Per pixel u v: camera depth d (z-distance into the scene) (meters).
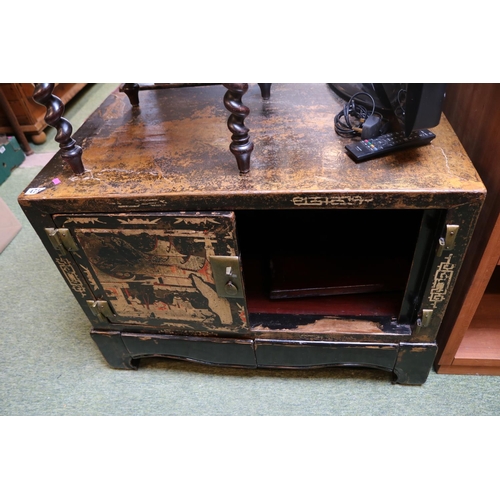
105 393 1.00
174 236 0.72
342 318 0.88
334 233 1.09
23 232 1.54
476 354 0.91
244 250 1.09
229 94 0.62
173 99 0.98
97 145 0.83
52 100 0.68
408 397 0.93
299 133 0.80
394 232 1.07
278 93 0.95
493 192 0.70
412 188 0.63
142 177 0.72
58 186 0.72
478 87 0.74
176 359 1.04
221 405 0.95
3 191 1.73
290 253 1.04
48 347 1.12
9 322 1.20
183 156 0.77
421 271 0.75
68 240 0.76
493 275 1.08
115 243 0.75
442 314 0.79
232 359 0.94
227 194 0.66
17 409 0.98
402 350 0.85
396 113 0.68
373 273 0.97
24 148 1.96
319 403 0.94
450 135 0.75
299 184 0.66
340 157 0.72
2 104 1.79
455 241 0.67
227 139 0.80
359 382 0.97
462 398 0.92
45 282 1.32
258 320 0.89
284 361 0.93
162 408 0.96
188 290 0.80
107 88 2.50
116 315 0.90
